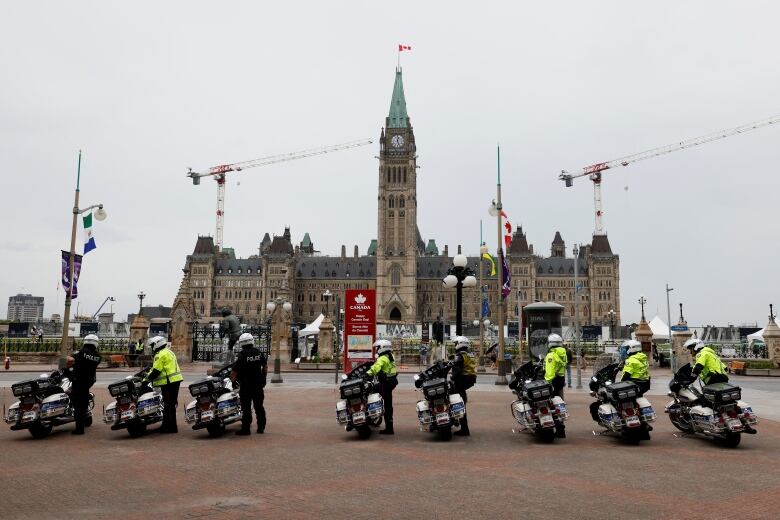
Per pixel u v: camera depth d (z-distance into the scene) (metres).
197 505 9.21
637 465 12.06
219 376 16.94
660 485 10.39
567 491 10.00
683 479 10.84
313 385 33.47
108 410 15.85
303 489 10.21
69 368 17.59
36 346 57.41
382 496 9.73
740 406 14.02
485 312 53.62
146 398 15.84
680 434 15.88
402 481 10.77
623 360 15.88
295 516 8.61
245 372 16.42
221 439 15.51
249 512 8.82
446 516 8.60
